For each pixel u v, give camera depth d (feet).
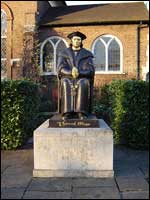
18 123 31.68
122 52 71.92
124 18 72.23
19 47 75.00
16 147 32.14
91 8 82.79
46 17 79.30
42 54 75.15
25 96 32.71
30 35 72.95
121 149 32.19
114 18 72.79
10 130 31.65
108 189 19.06
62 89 23.22
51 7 86.63
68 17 77.20
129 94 32.22
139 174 22.39
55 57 74.74
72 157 21.75
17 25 75.56
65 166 21.76
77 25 73.56
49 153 21.84
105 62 73.26
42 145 21.84
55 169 21.79
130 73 71.36
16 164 25.73
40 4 77.92
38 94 41.78
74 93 22.88
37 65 71.51
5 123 31.60
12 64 74.23
